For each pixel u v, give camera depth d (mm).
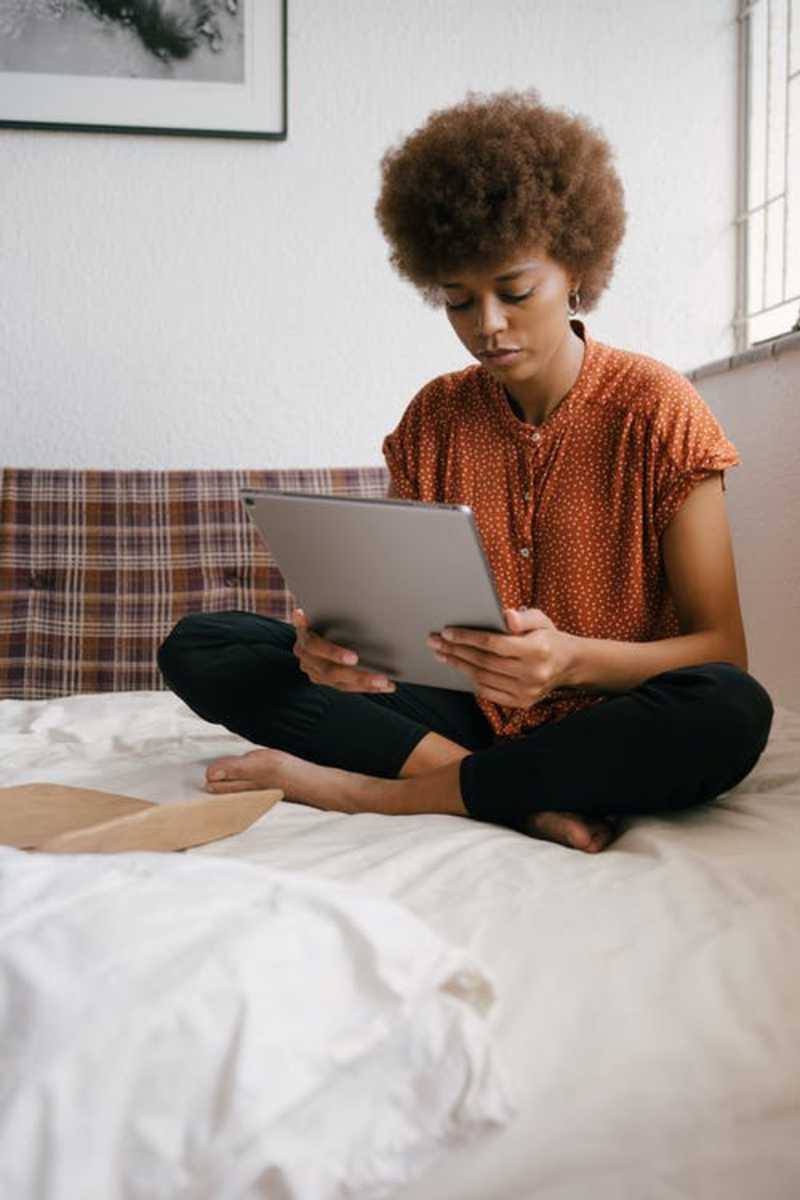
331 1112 587
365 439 2510
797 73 2396
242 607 2242
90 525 2232
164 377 2428
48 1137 519
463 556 1011
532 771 1134
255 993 581
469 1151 662
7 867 653
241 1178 542
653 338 2588
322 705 1342
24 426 2389
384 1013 609
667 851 997
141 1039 552
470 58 2484
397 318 2494
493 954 811
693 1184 708
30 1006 554
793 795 1199
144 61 2344
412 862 973
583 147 1282
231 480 2303
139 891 634
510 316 1265
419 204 1282
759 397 2123
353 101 2443
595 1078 712
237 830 1084
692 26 2545
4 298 2359
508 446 1412
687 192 2570
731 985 792
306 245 2453
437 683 1216
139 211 2387
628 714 1114
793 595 2025
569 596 1373
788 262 2451
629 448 1343
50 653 2156
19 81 2303
